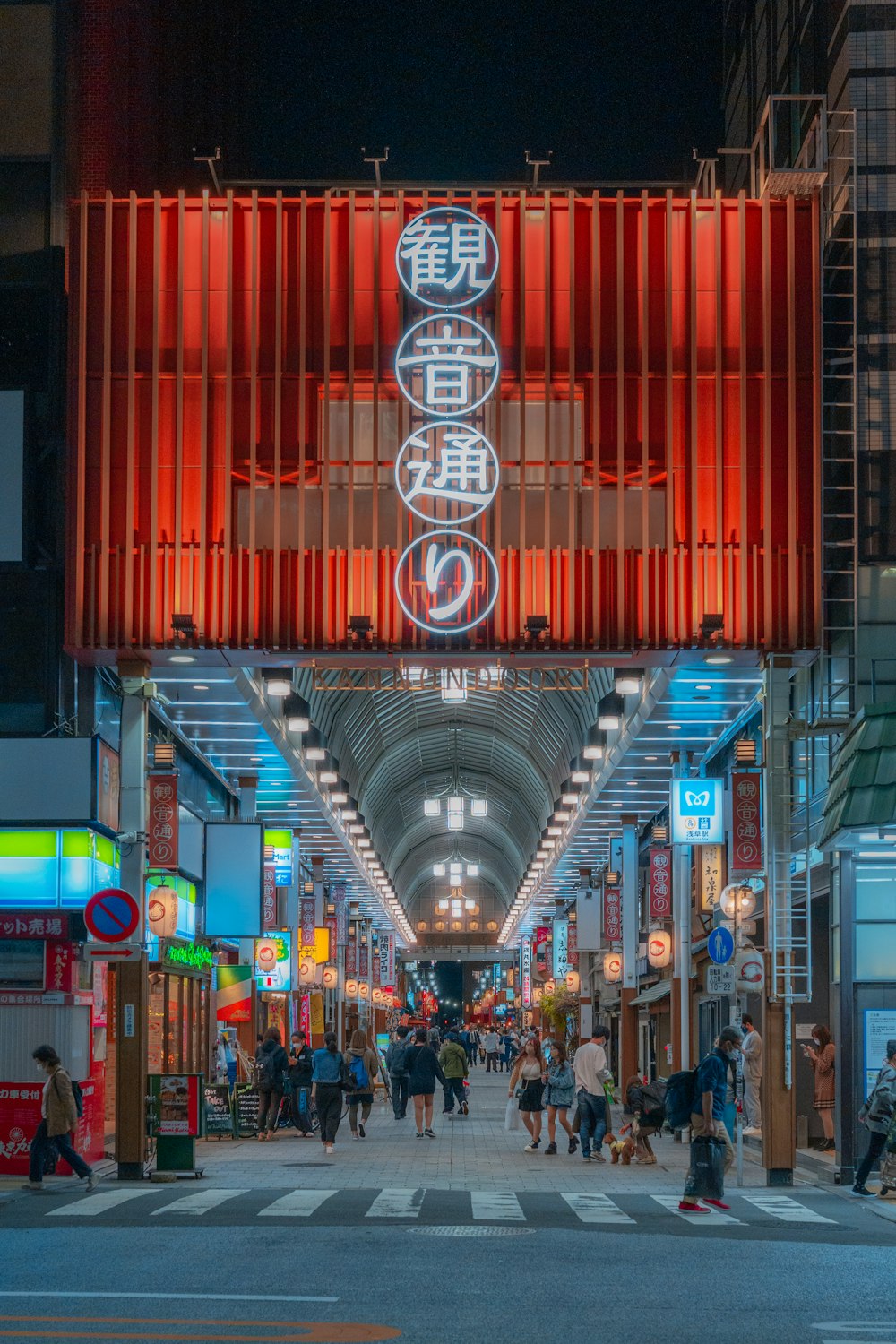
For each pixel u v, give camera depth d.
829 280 24.64
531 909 78.44
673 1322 9.69
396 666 22.64
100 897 20.14
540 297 22.05
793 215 22.06
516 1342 8.83
